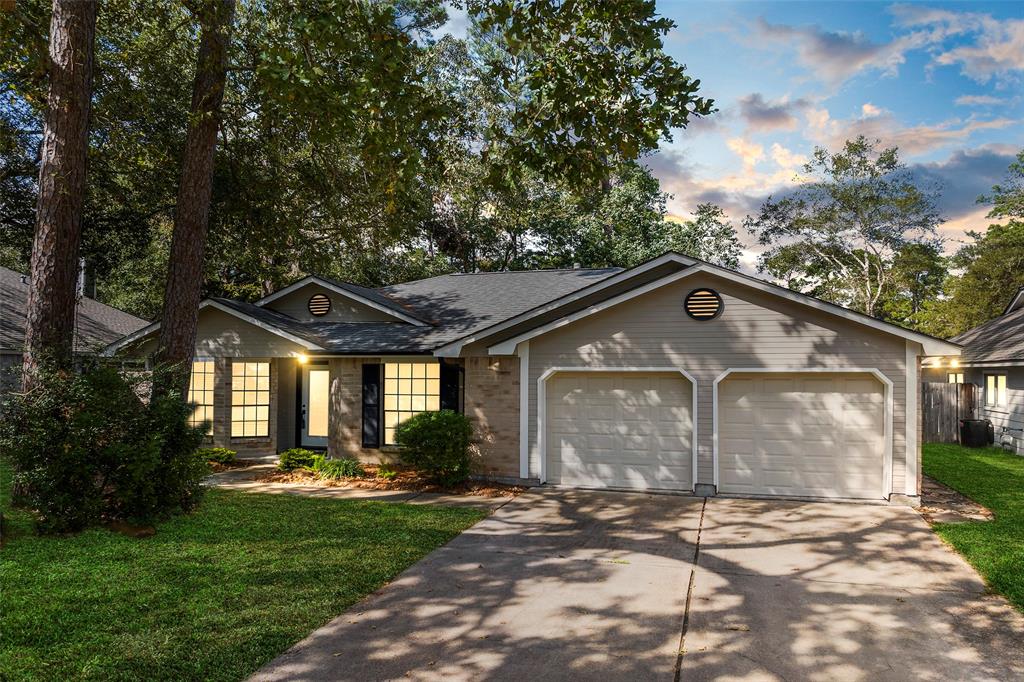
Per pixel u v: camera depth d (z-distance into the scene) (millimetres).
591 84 9578
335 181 17219
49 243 9188
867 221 39938
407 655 5199
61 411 8281
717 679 4883
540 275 19875
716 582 7043
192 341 11391
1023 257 38500
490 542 8562
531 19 9383
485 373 12930
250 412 16125
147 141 17219
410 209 18641
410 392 14648
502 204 30828
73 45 9430
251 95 15172
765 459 11648
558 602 6410
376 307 16828
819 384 11469
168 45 15062
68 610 5777
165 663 4863
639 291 11875
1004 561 7621
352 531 8883
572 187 10680
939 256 47250
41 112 15688
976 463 15781
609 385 12445
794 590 6809
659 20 8641
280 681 4730
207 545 7957
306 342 14836
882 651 5375
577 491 12102
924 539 8789
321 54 10414
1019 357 16797
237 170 16609
